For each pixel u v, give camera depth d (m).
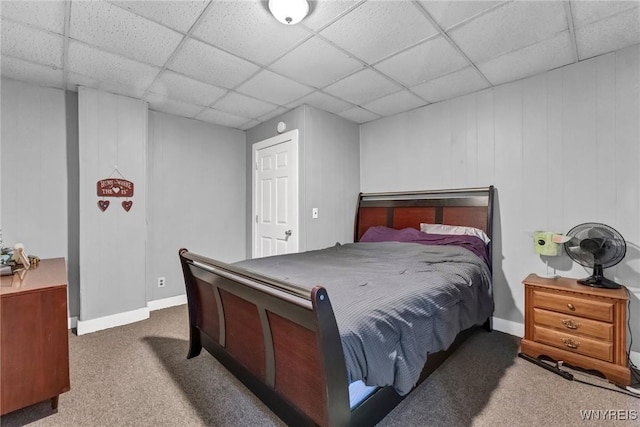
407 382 1.37
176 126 3.64
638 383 1.93
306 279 1.81
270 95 3.03
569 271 2.45
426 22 1.88
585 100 2.36
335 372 1.12
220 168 4.04
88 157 2.80
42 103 2.75
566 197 2.45
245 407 1.72
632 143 2.17
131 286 3.05
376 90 2.90
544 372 2.07
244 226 4.29
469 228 2.85
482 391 1.86
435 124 3.23
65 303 1.75
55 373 1.70
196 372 2.08
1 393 1.56
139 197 3.10
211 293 1.99
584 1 1.69
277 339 1.39
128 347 2.47
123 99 3.00
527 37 2.04
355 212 3.85
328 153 3.52
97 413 1.67
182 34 2.00
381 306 1.43
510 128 2.73
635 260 2.16
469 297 2.08
